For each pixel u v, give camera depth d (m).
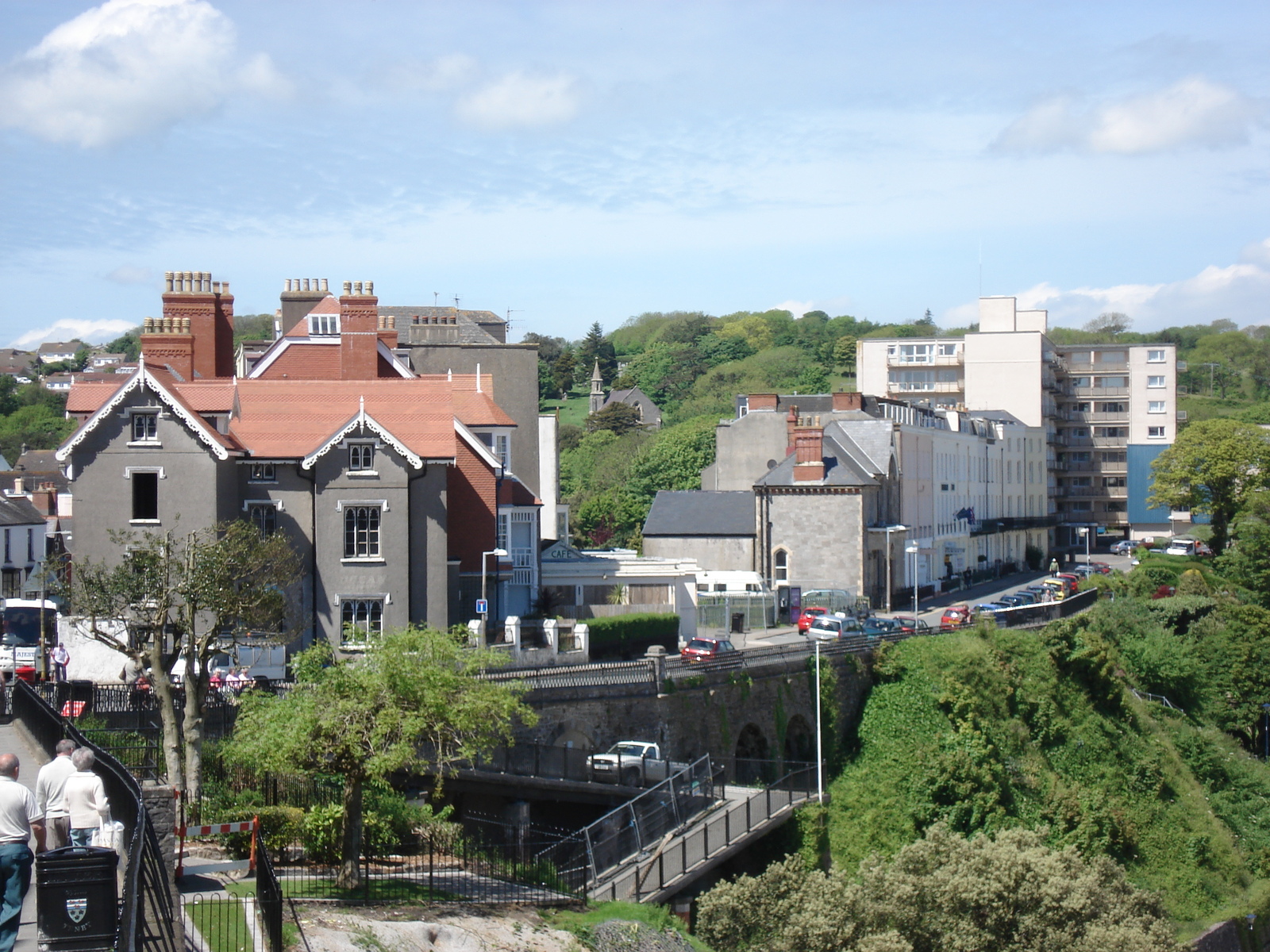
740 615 78.69
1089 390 155.25
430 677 28.59
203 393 53.41
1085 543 152.38
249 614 38.38
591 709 48.66
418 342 85.56
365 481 52.88
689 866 41.94
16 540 78.38
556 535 88.62
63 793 19.89
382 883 30.23
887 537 87.19
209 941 22.39
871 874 42.16
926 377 156.12
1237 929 59.97
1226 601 91.19
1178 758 70.38
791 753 59.41
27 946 18.08
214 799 31.56
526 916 31.12
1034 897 41.34
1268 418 179.50
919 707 61.94
